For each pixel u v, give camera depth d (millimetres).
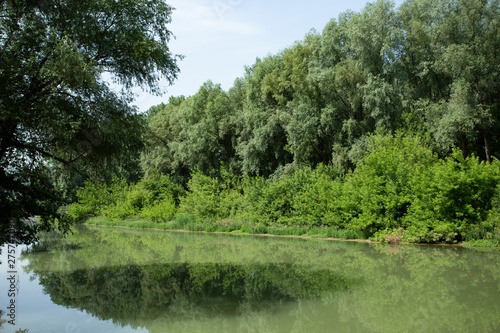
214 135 46312
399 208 20422
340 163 28547
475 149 27891
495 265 12367
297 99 35781
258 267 13773
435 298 8711
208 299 9453
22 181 11680
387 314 7695
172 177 52625
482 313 7531
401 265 12961
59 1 11109
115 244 22906
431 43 27734
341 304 8547
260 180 30297
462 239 18203
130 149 13000
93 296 10000
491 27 25828
